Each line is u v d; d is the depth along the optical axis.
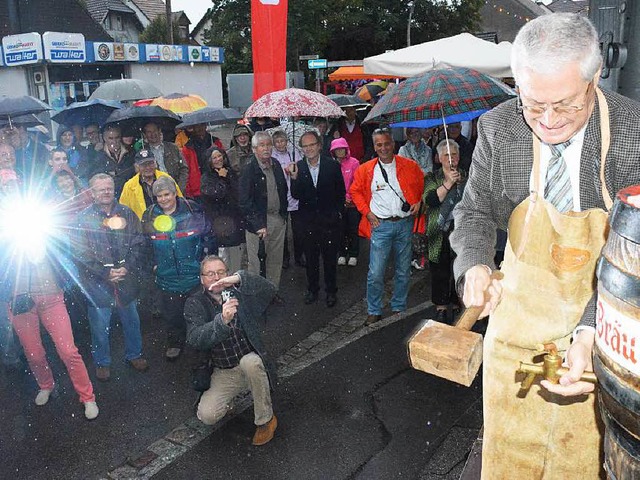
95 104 8.93
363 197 5.84
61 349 4.40
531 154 1.88
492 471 2.15
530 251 1.91
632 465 1.26
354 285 7.26
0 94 22.20
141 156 6.25
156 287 5.68
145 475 3.87
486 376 2.08
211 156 6.45
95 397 4.82
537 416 2.01
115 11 46.12
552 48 1.55
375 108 5.77
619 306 1.25
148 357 5.54
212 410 4.23
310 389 4.84
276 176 6.32
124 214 5.04
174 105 10.88
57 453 4.11
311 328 6.06
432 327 1.61
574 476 2.05
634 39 3.72
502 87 5.61
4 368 5.34
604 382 1.30
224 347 4.12
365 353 5.42
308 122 12.67
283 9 7.79
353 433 4.23
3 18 28.95
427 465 3.85
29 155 7.62
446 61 7.23
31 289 4.31
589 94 1.65
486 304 1.86
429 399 4.62
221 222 6.41
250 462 3.96
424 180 5.50
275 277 6.63
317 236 6.43
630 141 1.75
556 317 1.92
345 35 32.81
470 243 1.99
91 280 4.83
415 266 7.59
